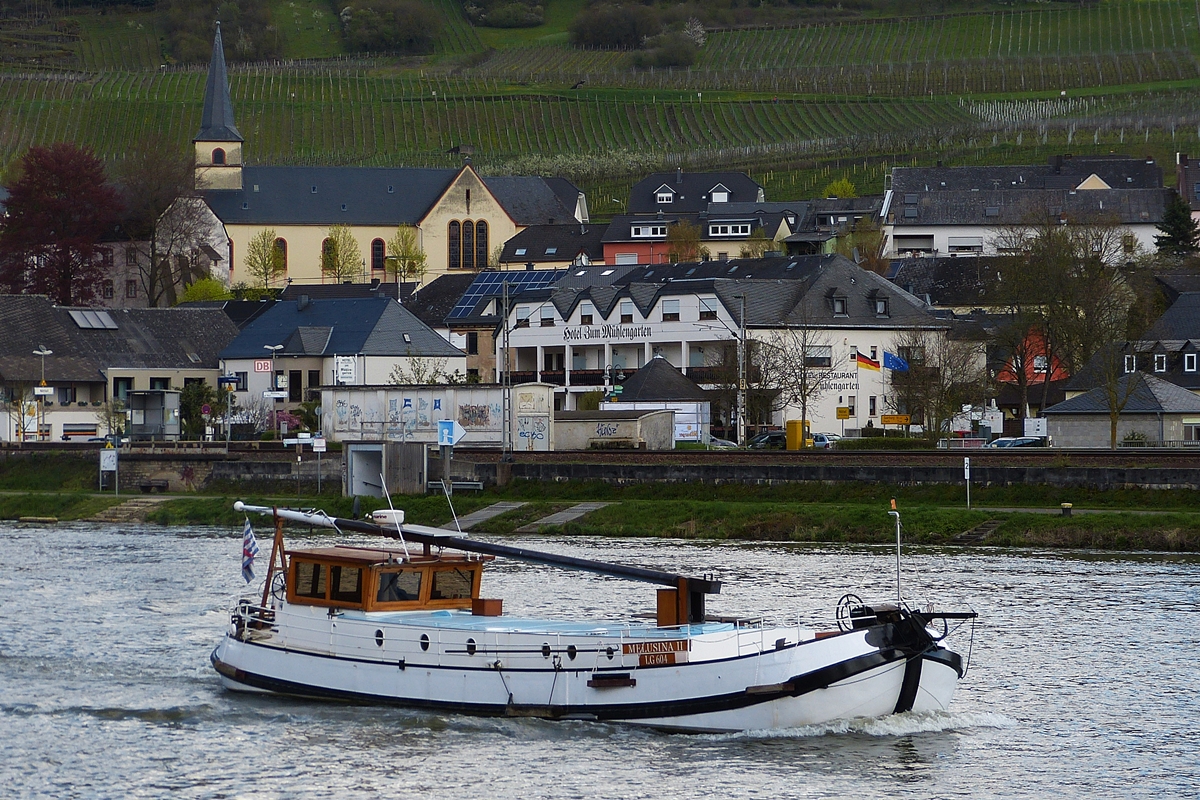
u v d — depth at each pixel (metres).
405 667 157.50
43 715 159.12
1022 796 133.75
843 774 138.62
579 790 133.88
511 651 153.38
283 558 167.50
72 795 134.25
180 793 134.62
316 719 155.88
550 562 157.50
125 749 147.12
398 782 136.50
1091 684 172.12
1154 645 191.88
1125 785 136.75
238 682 167.75
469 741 147.62
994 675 176.88
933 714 151.88
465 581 168.12
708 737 147.38
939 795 133.50
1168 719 157.75
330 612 163.00
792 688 144.50
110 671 179.62
